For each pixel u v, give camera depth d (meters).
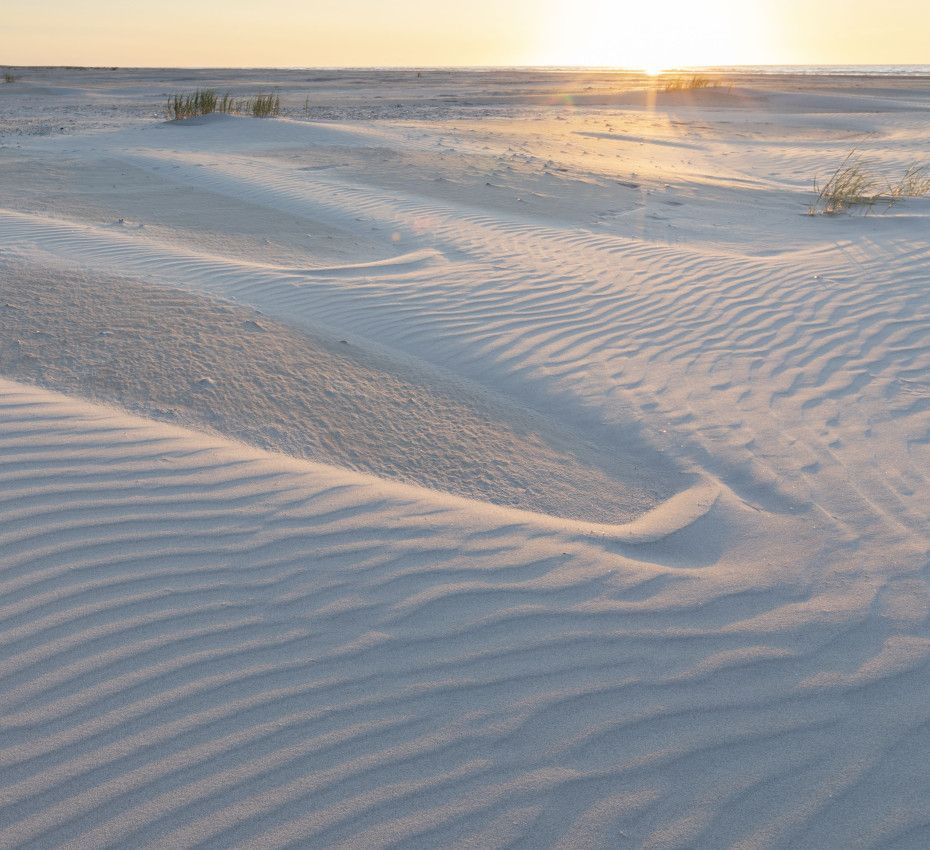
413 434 4.16
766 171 16.47
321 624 2.61
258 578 2.78
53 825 1.89
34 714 2.17
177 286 5.73
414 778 2.10
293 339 5.05
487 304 6.32
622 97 37.31
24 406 3.73
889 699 2.48
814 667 2.62
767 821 2.05
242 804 1.99
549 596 2.87
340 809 2.00
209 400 4.11
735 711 2.41
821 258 8.23
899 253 8.36
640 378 5.16
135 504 3.09
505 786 2.10
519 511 3.56
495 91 43.25
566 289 6.81
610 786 2.12
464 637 2.62
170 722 2.19
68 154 13.16
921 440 4.36
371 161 13.61
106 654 2.39
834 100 34.75
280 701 2.29
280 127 17.77
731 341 5.80
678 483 4.00
